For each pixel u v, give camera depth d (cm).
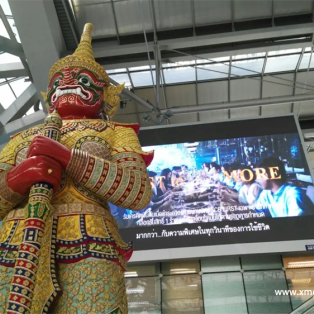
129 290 1220
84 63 350
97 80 351
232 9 1332
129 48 1345
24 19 1016
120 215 1187
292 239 1089
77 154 246
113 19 1334
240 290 1189
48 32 1058
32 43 1066
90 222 244
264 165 1227
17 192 240
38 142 240
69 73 342
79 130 293
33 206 217
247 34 1329
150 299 1198
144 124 1805
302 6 1330
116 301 223
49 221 234
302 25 1313
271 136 1278
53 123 260
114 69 1478
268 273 1212
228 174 1225
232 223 1137
